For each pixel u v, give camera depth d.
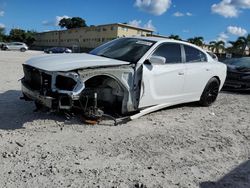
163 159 4.49
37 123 5.52
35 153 4.29
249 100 10.06
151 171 4.08
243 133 6.13
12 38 101.75
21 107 6.49
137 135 5.39
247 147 5.33
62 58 5.79
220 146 5.24
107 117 6.11
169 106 7.06
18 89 8.55
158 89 6.41
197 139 5.50
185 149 4.96
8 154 4.18
